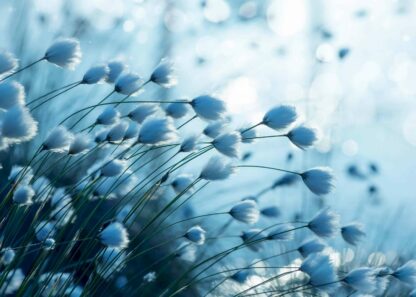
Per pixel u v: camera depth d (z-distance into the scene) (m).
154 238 1.61
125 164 1.06
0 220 1.09
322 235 1.07
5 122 0.79
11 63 0.87
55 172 1.31
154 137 0.99
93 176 1.08
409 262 1.08
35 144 1.73
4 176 1.51
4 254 1.02
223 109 1.03
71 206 1.06
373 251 1.76
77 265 1.07
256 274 1.26
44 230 1.09
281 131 1.06
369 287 1.02
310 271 1.03
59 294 1.10
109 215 1.13
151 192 1.13
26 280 1.01
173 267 1.57
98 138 1.10
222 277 1.52
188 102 1.03
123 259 1.13
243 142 1.07
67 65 0.94
